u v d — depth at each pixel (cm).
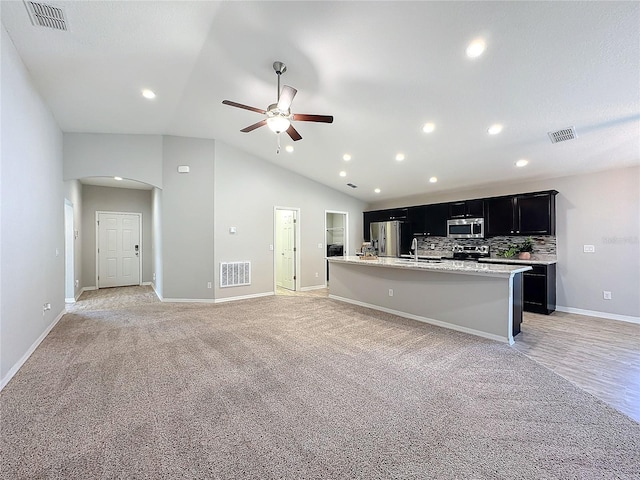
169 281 546
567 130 352
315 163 596
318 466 156
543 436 180
